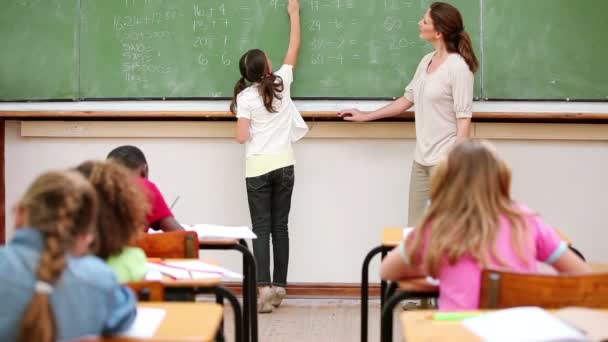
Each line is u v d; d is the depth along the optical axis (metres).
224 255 4.96
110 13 4.81
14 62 4.88
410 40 4.70
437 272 2.28
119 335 1.79
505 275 2.03
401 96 4.73
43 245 1.62
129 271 2.21
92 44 4.83
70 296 1.64
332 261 4.88
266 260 4.53
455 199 2.25
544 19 4.64
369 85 4.73
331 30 4.73
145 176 3.23
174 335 1.79
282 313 4.55
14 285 1.60
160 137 4.87
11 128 4.95
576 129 4.71
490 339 1.73
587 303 2.02
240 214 4.89
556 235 2.35
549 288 2.01
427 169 4.34
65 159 4.93
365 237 4.86
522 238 2.23
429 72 4.28
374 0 4.71
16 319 1.60
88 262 1.72
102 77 4.84
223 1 4.76
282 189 4.55
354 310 4.61
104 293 1.70
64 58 4.85
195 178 4.89
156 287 2.07
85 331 1.67
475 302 2.20
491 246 2.21
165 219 3.18
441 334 1.79
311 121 4.79
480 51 4.66
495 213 2.24
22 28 4.86
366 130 4.77
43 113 4.79
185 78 4.80
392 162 4.82
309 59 4.75
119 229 2.15
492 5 4.65
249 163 4.52
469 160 2.26
